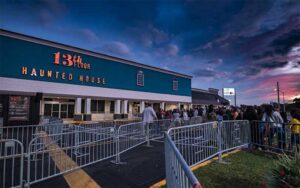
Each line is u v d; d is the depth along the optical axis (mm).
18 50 18953
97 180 4641
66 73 22391
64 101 23172
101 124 14562
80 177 4840
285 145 6832
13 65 18562
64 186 4324
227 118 10570
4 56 18094
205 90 51469
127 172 5180
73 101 23984
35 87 19797
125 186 4305
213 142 6188
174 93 37375
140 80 31219
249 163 5863
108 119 27062
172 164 2775
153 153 7266
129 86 29500
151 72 33219
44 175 4918
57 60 21625
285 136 6863
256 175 4824
